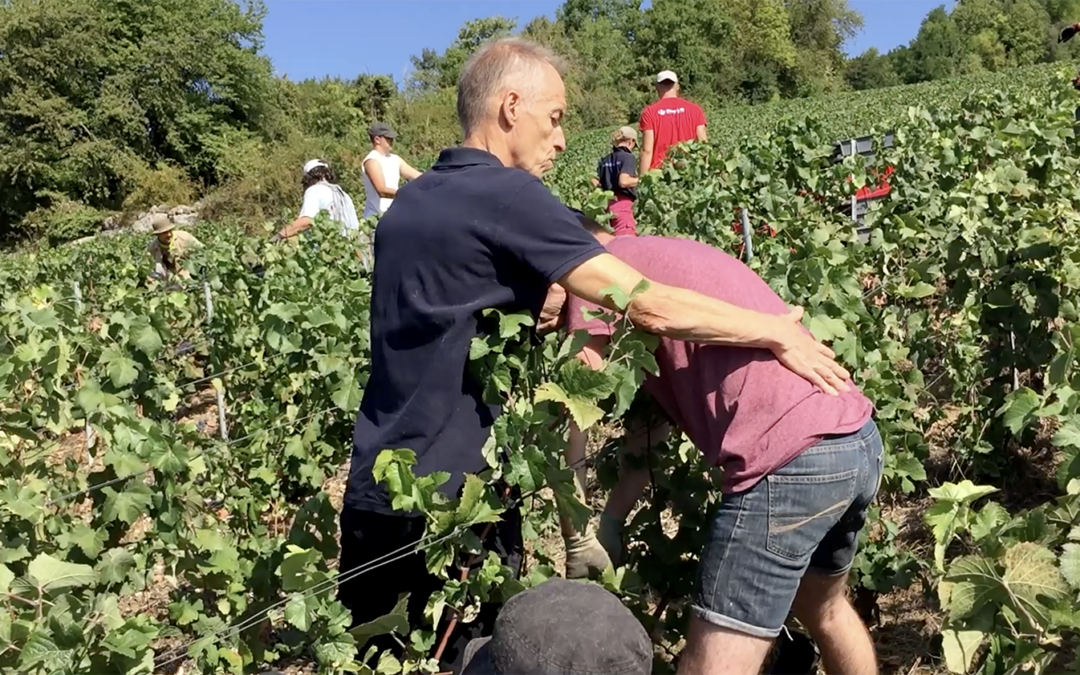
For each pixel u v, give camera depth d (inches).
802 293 119.7
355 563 100.9
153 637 89.5
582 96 2476.6
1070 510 83.1
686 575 110.0
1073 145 246.5
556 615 66.4
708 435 88.7
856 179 245.6
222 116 2091.5
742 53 3540.8
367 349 166.7
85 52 1887.3
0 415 128.1
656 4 3400.6
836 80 4001.0
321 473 163.0
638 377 85.2
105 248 613.9
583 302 94.1
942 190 227.0
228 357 229.1
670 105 333.4
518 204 86.0
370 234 315.6
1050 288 156.3
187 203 1830.7
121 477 117.0
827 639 103.7
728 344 84.7
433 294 89.6
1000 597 78.4
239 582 116.5
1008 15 4399.6
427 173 94.3
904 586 125.2
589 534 108.8
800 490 83.6
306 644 100.6
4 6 1889.8
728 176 267.6
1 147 1863.9
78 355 142.6
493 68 92.7
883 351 151.3
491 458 91.1
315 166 335.9
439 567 89.7
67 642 84.3
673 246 93.7
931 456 175.9
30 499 116.0
